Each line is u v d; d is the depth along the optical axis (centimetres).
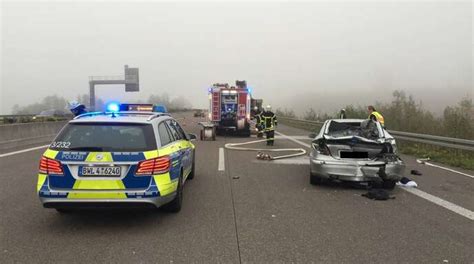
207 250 491
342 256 473
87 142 579
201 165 1174
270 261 457
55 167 556
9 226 583
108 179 555
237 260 459
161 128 659
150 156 571
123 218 627
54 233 554
